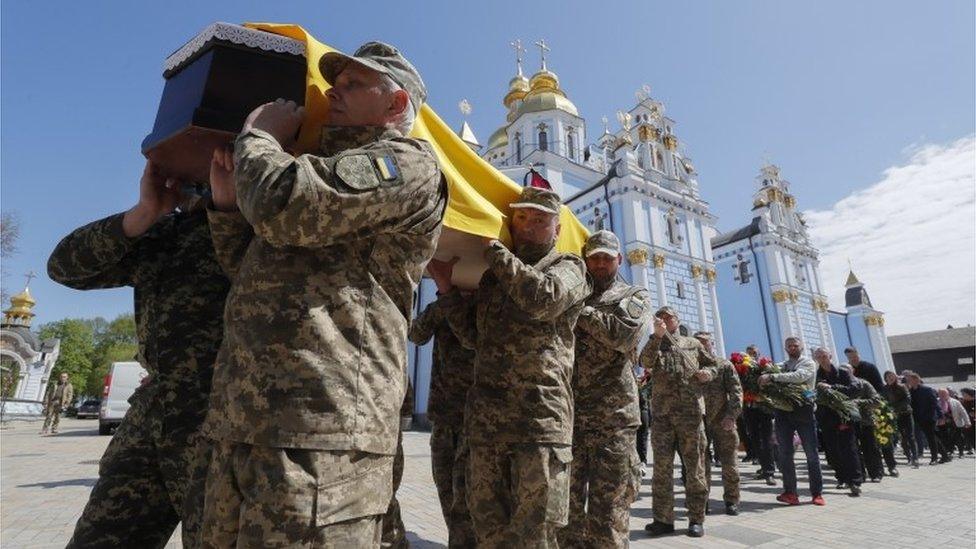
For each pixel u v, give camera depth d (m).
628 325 3.46
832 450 8.18
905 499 7.52
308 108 1.83
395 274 1.64
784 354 31.59
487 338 2.96
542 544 2.62
